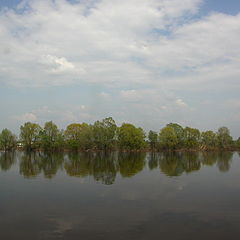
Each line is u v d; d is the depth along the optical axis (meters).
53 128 174.25
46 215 31.41
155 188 46.81
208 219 29.78
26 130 174.62
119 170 73.50
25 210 33.47
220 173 67.56
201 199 38.75
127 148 177.50
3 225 28.22
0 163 95.44
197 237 25.05
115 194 42.03
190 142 195.75
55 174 65.25
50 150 178.38
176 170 73.94
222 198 39.41
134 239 24.56
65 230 26.72
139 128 185.75
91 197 40.03
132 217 30.45
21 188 47.34
